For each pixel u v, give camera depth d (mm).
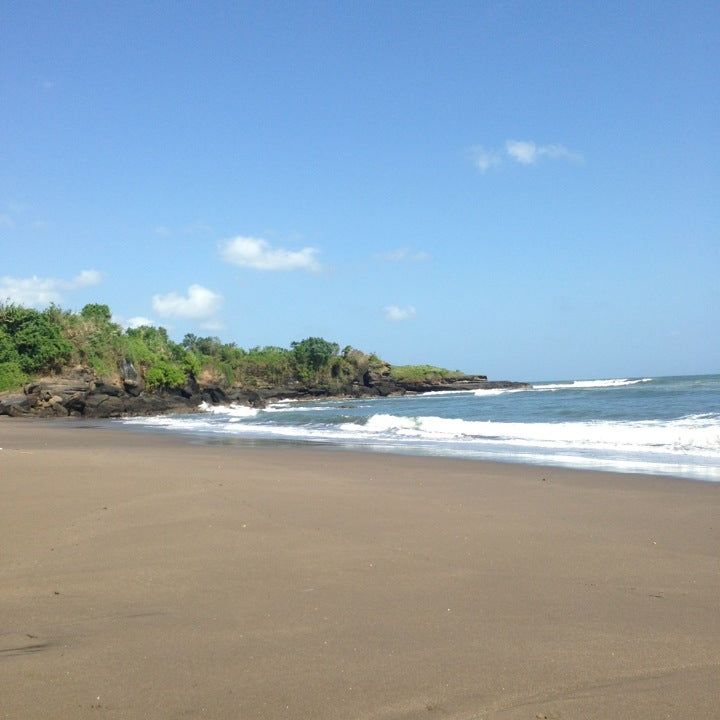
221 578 6715
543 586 6449
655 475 14188
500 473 14781
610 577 6758
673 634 5152
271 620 5492
